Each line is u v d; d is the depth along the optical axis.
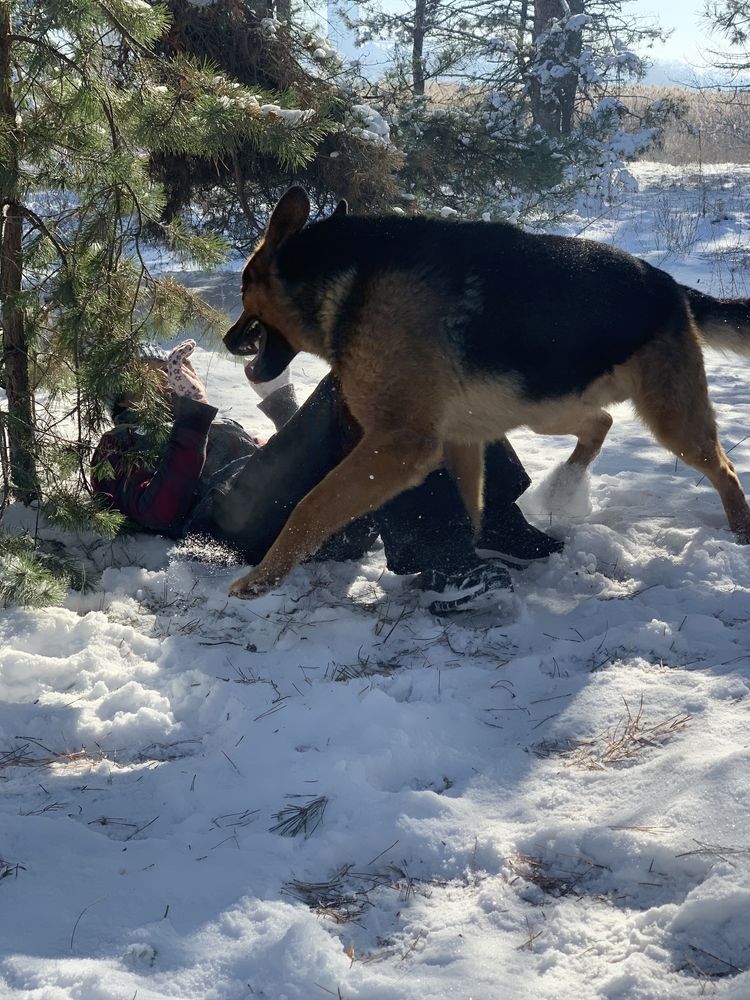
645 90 24.11
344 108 8.37
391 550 3.63
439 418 3.54
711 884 1.87
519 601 3.57
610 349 3.68
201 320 4.35
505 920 1.92
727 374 7.75
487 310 3.50
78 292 3.62
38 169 3.64
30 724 2.73
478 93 17.38
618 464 5.40
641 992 1.67
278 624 3.43
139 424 3.77
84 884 1.99
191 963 1.77
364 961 1.81
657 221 14.61
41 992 1.63
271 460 3.68
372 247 3.62
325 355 3.74
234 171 8.35
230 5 7.89
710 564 3.79
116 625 3.34
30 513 4.12
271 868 2.07
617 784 2.32
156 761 2.60
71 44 3.65
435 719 2.68
